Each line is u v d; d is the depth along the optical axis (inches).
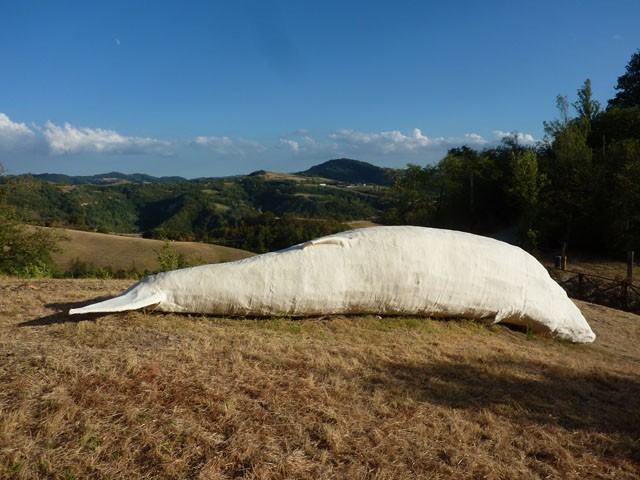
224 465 136.0
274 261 288.0
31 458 131.9
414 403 183.5
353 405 176.7
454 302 317.7
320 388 187.5
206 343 226.5
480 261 323.0
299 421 162.6
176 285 276.4
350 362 220.5
